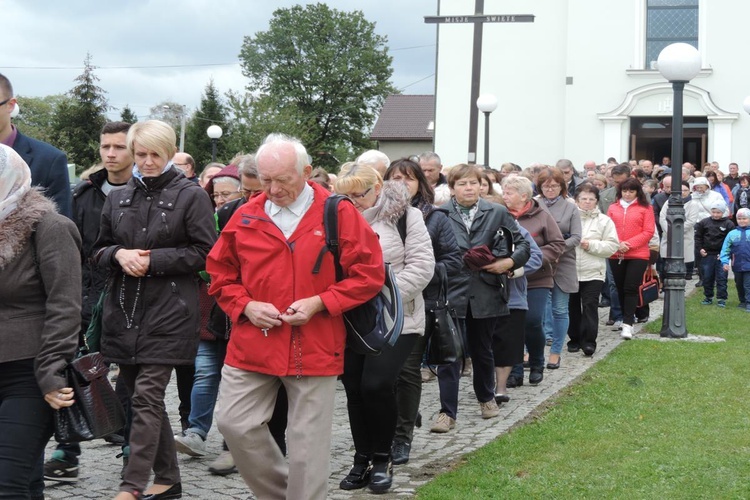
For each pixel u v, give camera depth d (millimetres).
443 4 37625
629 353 12531
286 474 5832
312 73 76375
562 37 36906
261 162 5559
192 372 8312
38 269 4941
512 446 8039
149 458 6270
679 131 13992
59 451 7117
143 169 6512
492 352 9453
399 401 7711
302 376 5594
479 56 24047
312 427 5621
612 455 7645
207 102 70812
